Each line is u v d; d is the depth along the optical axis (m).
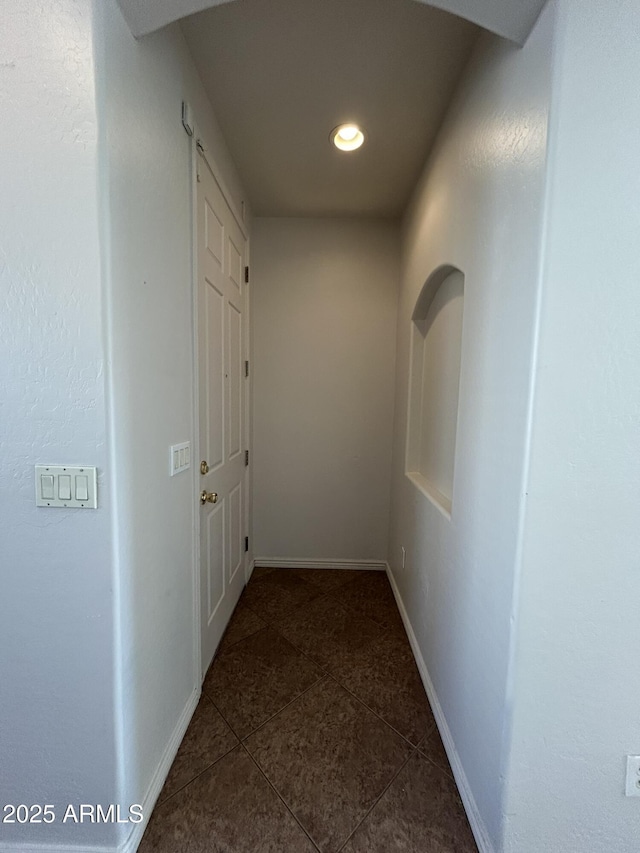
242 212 2.08
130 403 0.94
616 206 0.79
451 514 1.32
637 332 0.81
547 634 0.88
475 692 1.07
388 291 2.50
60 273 0.83
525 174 0.86
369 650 1.79
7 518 0.88
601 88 0.76
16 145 0.81
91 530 0.89
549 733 0.90
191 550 1.37
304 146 1.73
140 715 1.02
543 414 0.83
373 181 2.00
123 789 0.95
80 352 0.85
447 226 1.43
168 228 1.14
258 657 1.73
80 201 0.82
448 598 1.32
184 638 1.32
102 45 0.80
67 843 0.95
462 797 1.10
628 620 0.87
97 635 0.91
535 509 0.85
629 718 0.89
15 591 0.90
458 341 1.50
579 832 0.91
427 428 1.95
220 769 1.19
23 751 0.94
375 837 1.01
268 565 2.66
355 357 2.54
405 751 1.27
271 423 2.57
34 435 0.87
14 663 0.92
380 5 1.08
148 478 1.04
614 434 0.83
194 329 1.35
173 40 1.13
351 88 1.38
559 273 0.80
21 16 0.79
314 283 2.50
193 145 1.29
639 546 0.85
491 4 0.82
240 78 1.35
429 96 1.41
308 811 1.07
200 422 1.47
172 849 0.98
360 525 2.63
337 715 1.41
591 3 0.75
